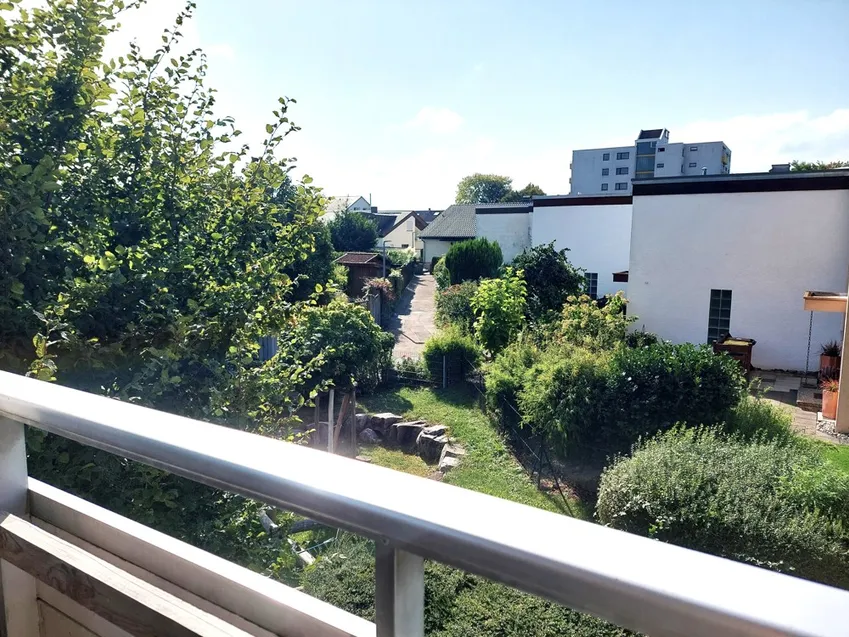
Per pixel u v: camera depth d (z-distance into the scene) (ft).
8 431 2.81
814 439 23.11
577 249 52.70
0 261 7.00
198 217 9.70
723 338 37.42
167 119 9.53
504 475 22.63
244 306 8.89
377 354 34.94
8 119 7.82
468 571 1.29
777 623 0.90
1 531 2.68
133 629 2.12
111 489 6.89
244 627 2.11
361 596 5.35
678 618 0.99
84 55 8.35
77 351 7.16
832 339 35.68
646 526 14.75
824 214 35.24
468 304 52.70
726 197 37.73
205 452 1.84
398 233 151.94
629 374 21.42
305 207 10.26
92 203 8.77
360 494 1.49
